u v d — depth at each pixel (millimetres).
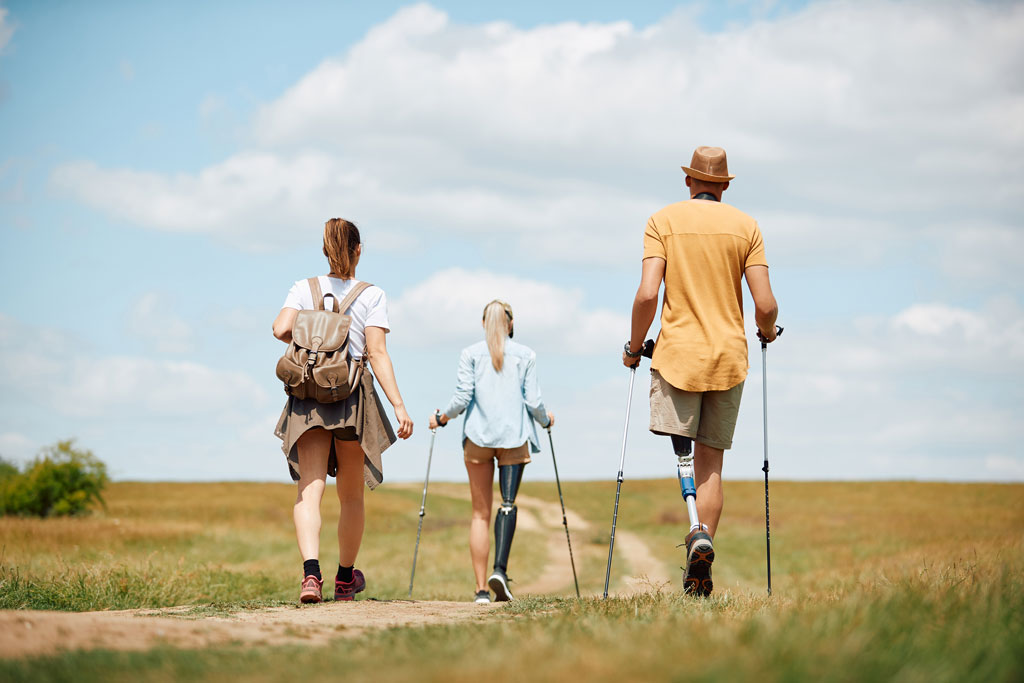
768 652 3486
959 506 68062
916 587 5773
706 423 7984
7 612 5633
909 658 3514
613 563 34438
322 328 8047
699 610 5766
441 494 102938
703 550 7344
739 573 26531
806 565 28156
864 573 12805
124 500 81000
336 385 7961
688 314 7945
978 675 3348
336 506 72250
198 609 7066
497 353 10961
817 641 3717
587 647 3967
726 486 97062
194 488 103938
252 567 23484
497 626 5293
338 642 4930
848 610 4625
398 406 8242
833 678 3143
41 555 17594
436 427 11438
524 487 106562
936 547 25625
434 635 4941
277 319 8398
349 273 8586
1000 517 53281
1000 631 4047
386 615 7016
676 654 3584
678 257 8008
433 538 46219
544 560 35781
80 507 57500
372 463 8188
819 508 68562
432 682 3270
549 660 3646
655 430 7988
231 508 70000
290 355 8000
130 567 12703
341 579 9047
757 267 8023
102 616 6000
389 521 59906
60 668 3807
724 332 7871
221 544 33500
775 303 8047
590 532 52719
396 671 3541
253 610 7188
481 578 10977
